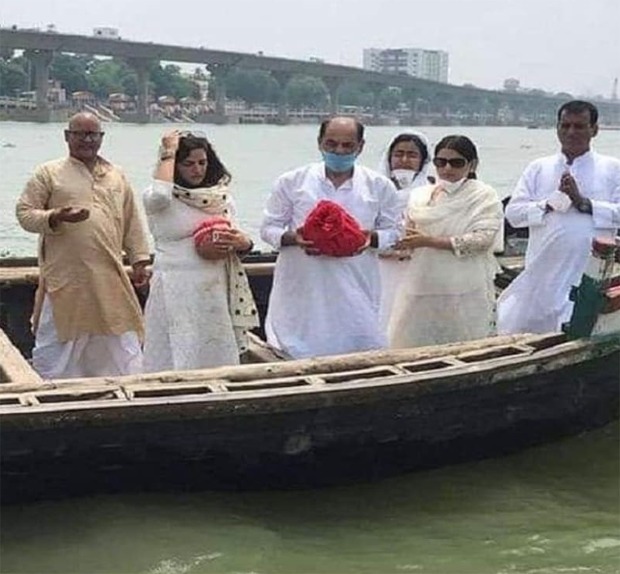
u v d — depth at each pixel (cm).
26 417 443
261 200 1934
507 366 527
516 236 868
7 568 434
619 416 607
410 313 607
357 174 573
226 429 476
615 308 571
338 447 501
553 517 497
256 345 597
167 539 459
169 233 546
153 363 555
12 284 739
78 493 478
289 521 486
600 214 615
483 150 4291
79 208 574
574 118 617
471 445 540
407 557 457
